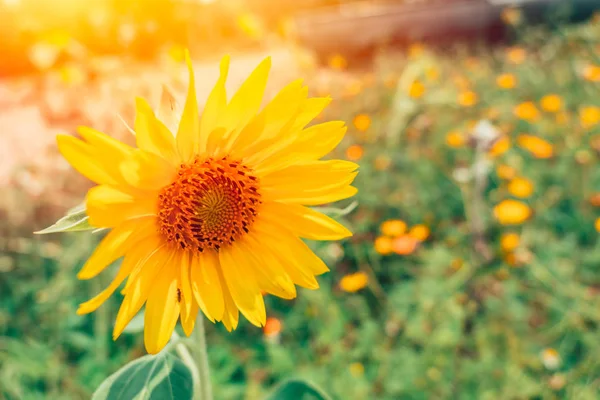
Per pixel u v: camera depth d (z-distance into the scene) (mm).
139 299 356
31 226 897
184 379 368
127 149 336
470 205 924
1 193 910
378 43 2191
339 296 804
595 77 1286
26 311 781
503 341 693
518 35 2072
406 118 1212
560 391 649
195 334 413
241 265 391
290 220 391
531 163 1050
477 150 829
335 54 2227
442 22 2148
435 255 752
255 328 768
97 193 326
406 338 716
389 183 1015
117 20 2199
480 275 783
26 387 658
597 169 968
